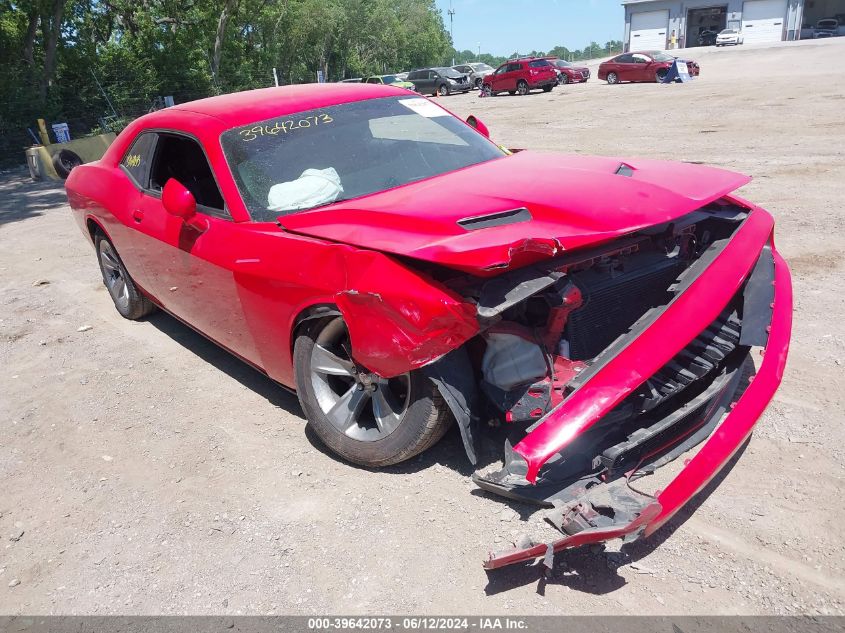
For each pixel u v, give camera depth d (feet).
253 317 10.91
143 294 16.75
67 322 18.03
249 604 7.92
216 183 11.54
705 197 9.57
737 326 9.78
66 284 21.44
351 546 8.66
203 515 9.61
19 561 9.13
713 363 9.13
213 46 110.73
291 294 9.82
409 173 11.73
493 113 67.41
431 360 8.22
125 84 84.64
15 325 18.08
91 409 13.08
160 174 13.97
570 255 8.50
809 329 13.23
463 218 8.83
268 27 143.64
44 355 15.92
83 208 16.67
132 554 9.00
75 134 75.05
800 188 24.70
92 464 11.24
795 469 9.20
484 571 7.99
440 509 9.12
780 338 9.36
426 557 8.32
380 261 8.48
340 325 9.68
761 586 7.38
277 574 8.34
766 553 7.82
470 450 8.61
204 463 10.87
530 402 8.41
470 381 8.79
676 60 89.81
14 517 10.10
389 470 10.09
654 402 8.47
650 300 9.61
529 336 8.37
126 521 9.68
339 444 10.11
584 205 8.91
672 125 44.32
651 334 8.16
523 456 7.48
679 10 190.60
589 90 89.97
